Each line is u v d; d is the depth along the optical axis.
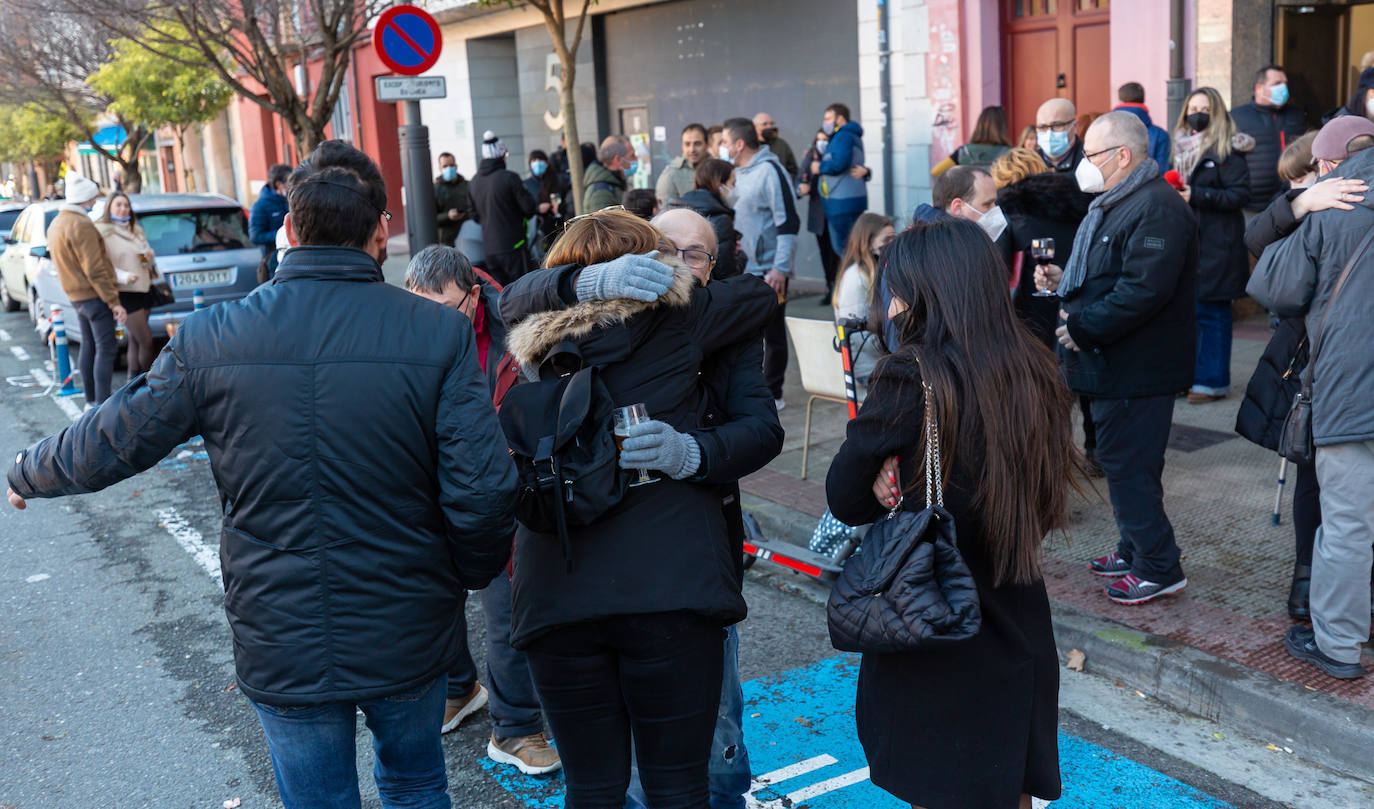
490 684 3.80
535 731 3.83
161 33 12.04
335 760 2.55
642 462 2.48
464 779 3.79
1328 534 3.71
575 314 2.57
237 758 4.02
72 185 9.16
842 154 10.34
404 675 2.50
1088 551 5.04
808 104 12.25
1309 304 3.69
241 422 2.40
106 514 7.00
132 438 2.43
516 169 18.61
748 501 6.14
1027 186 5.07
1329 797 3.39
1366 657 3.90
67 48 18.27
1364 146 3.74
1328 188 3.56
